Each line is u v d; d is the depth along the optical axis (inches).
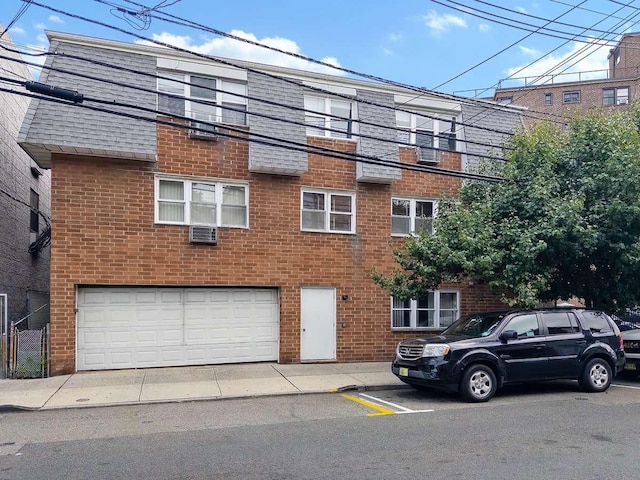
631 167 440.8
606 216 454.3
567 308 434.3
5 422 329.7
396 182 611.2
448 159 635.5
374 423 316.5
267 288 558.9
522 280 452.4
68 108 479.5
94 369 497.7
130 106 352.2
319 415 341.1
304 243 568.4
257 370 511.5
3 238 582.2
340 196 589.6
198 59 534.9
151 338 516.7
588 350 416.2
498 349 390.0
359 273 588.7
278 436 287.4
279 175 563.2
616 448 259.8
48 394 404.5
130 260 504.4
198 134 530.0
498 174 532.4
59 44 497.0
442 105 634.8
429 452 253.9
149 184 513.7
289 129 561.0
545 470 226.4
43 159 510.6
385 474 222.4
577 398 393.7
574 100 1867.6
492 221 487.2
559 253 477.7
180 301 527.8
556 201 453.1
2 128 582.9
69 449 266.8
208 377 473.4
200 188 535.5
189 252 525.0
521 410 350.6
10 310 609.9
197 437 287.6
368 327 587.8
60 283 483.2
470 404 373.1
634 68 1843.0
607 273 504.4
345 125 593.6
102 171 500.4
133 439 285.3
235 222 546.0
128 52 514.6
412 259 513.0
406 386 444.1
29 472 231.3
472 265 440.8
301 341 561.3
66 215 487.5
